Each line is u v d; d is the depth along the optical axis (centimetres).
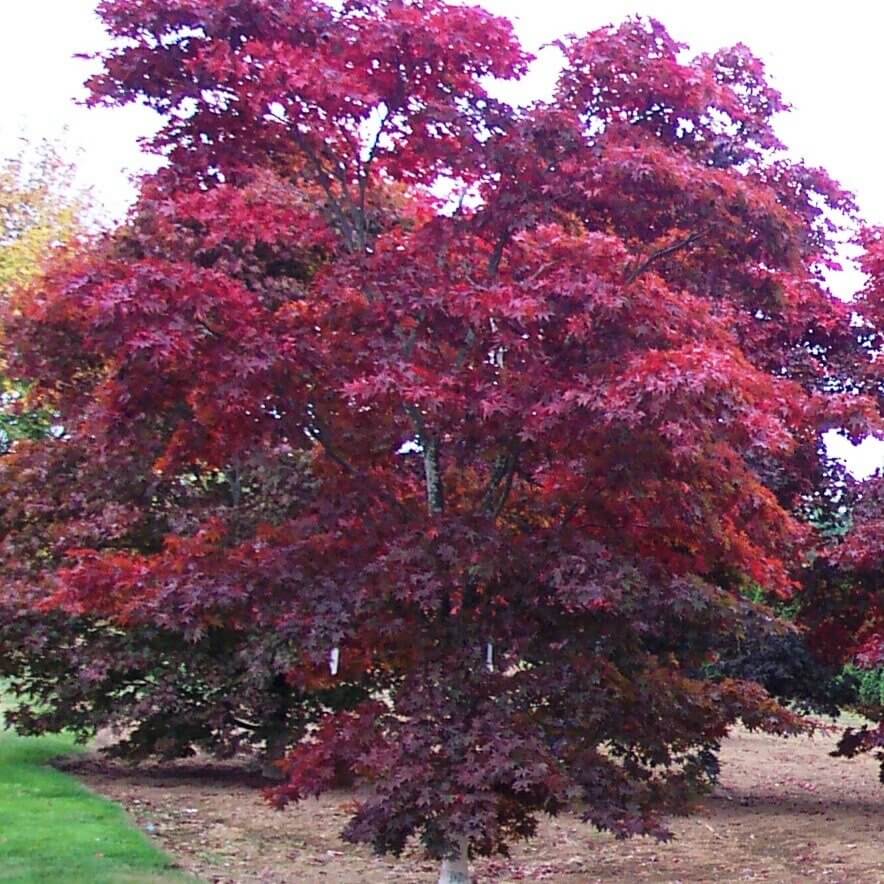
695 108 704
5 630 1284
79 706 1365
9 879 748
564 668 646
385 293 648
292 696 1330
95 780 1334
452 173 692
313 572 656
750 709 772
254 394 636
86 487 1341
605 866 933
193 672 1305
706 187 650
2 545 1344
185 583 660
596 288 599
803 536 757
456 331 650
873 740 1070
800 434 901
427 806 602
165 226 1046
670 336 623
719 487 637
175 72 675
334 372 641
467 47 652
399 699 643
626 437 593
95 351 637
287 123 684
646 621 647
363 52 659
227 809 1159
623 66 687
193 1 655
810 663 1212
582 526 669
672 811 697
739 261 726
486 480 707
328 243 731
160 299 595
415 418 661
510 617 646
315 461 708
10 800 1048
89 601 695
